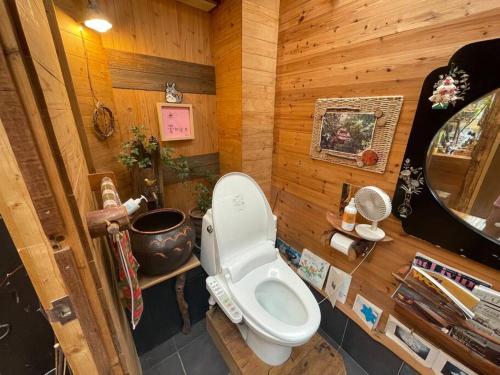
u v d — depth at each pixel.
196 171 1.55
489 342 0.71
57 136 0.37
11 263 0.66
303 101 1.23
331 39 1.02
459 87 0.68
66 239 0.35
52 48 0.59
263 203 1.26
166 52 1.25
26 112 0.28
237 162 1.46
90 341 0.43
